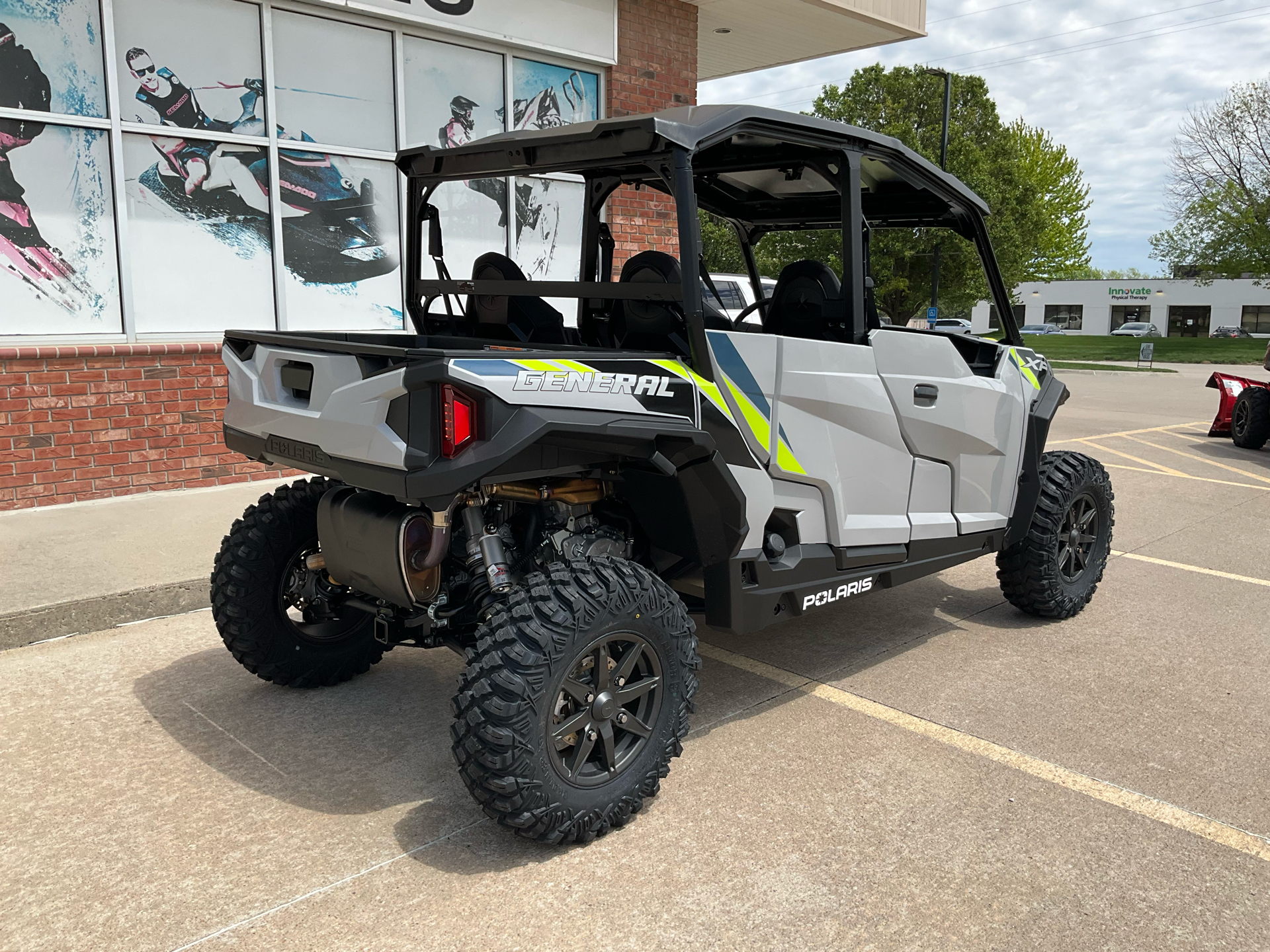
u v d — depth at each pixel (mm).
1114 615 5004
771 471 3322
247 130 6996
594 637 2701
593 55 8945
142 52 6457
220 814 2914
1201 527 7141
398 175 7855
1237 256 38094
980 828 2885
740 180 4008
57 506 6254
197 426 6762
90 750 3324
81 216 6355
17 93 6035
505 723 2551
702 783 3148
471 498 2926
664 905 2486
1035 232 33312
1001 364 4305
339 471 2828
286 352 3043
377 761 3275
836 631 4719
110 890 2533
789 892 2551
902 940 2359
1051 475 4680
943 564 4168
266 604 3639
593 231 4055
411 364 2555
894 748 3416
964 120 32188
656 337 3287
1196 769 3291
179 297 6832
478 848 2750
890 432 3740
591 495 3209
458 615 3225
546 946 2320
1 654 4215
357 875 2613
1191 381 26172
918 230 5023
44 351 6070
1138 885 2613
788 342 3307
